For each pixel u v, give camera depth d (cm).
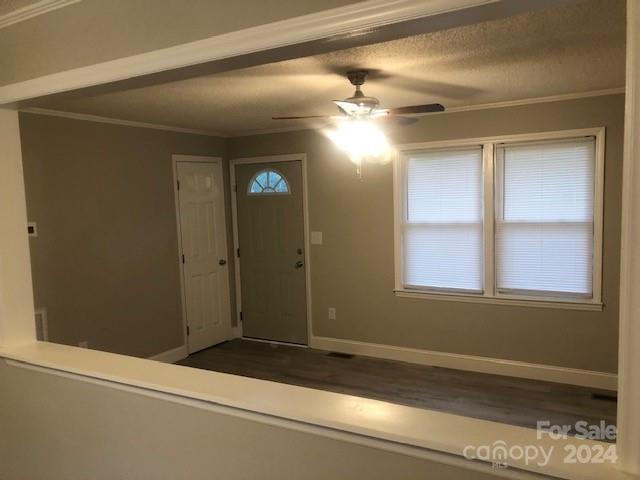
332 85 335
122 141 459
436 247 468
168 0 190
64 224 412
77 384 234
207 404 194
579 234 409
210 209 555
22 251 273
